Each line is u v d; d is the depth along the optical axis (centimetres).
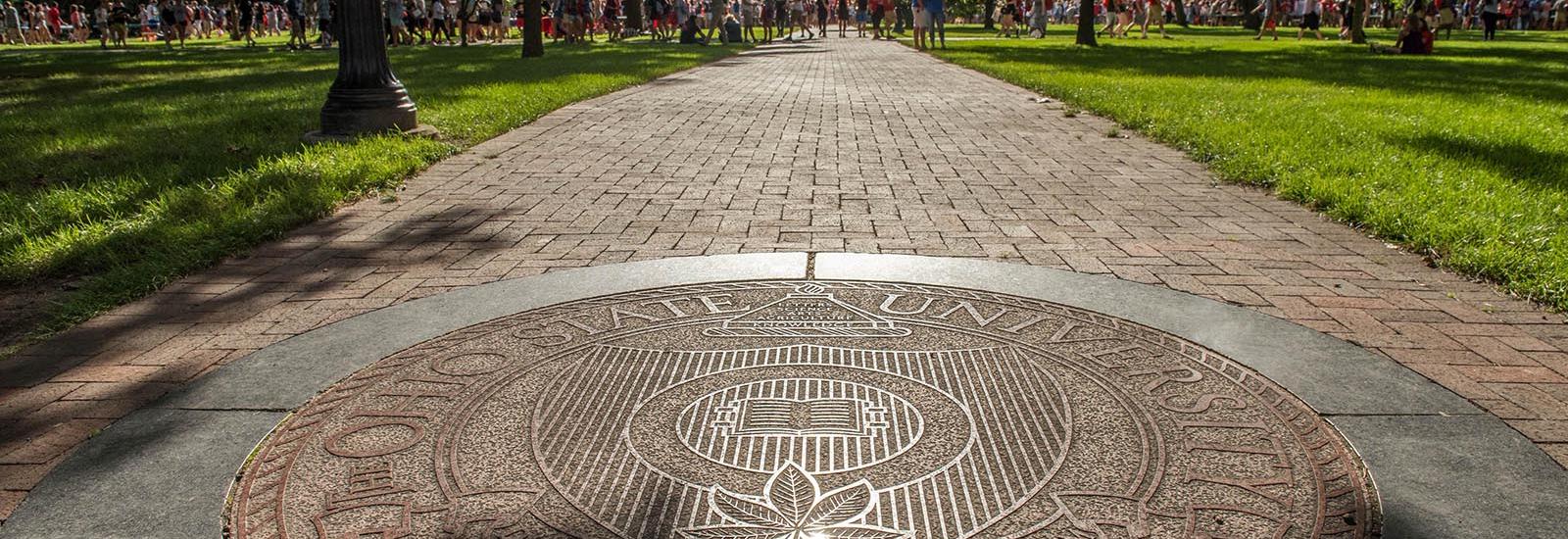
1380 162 684
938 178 696
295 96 1215
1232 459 259
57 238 506
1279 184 642
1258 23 4338
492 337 358
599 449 265
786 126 990
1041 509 234
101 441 278
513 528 227
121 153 785
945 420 282
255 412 296
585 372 320
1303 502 238
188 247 488
